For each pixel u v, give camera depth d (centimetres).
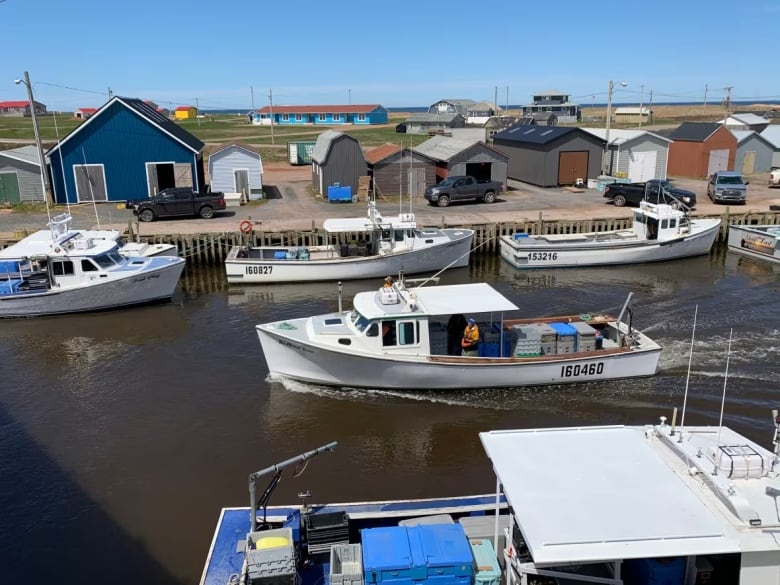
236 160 3872
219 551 902
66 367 1781
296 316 2195
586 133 4316
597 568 721
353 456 1325
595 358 1600
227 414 1497
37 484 1233
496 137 5047
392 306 1555
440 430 1433
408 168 3944
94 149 3700
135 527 1108
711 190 3844
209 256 2888
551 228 3109
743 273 2698
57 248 2184
